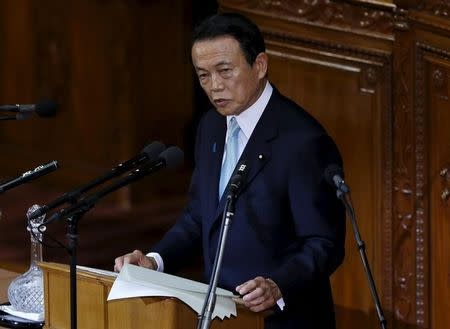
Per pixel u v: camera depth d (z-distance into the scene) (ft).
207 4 113.39
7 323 47.06
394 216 68.64
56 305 45.21
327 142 46.42
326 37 69.00
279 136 46.34
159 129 113.60
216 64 45.34
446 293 67.31
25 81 115.85
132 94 111.55
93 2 111.86
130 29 111.14
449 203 66.69
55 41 113.91
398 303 68.80
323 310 47.19
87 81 112.47
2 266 59.62
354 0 67.82
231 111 46.16
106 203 107.14
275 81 70.23
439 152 66.90
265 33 69.92
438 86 66.59
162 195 109.91
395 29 67.36
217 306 40.78
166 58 113.29
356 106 69.00
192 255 50.19
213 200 47.44
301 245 46.24
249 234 46.32
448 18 65.21
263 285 42.75
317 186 45.68
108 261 89.92
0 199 107.24
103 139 112.16
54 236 92.22
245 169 40.47
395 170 68.44
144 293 40.68
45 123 114.42
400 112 67.97
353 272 69.72
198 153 49.42
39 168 44.42
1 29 116.57
